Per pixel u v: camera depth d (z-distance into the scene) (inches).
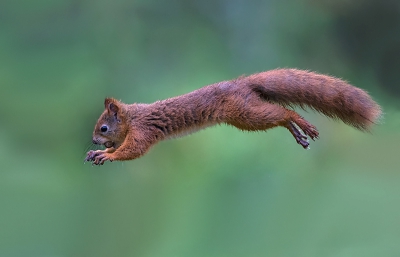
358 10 865.5
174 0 832.9
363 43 870.4
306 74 356.2
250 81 355.6
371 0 861.2
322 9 861.2
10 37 759.7
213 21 847.7
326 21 865.5
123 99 771.4
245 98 349.1
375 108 348.8
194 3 841.5
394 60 856.9
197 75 807.1
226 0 848.3
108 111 373.4
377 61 867.4
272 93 354.6
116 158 356.2
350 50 871.7
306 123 338.0
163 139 369.7
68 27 783.7
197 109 359.9
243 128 352.8
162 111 366.0
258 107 344.8
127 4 807.1
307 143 341.4
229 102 351.3
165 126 366.0
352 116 350.6
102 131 374.3
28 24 768.3
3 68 745.0
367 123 349.4
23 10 766.5
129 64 795.4
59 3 777.6
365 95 349.7
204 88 363.9
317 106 354.6
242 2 852.6
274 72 359.3
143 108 371.2
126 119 370.3
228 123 357.4
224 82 361.7
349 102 347.9
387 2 858.1
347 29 871.7
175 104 365.1
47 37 772.6
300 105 358.6
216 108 355.6
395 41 860.6
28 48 763.4
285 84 351.9
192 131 366.9
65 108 738.8
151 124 366.3
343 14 866.8
